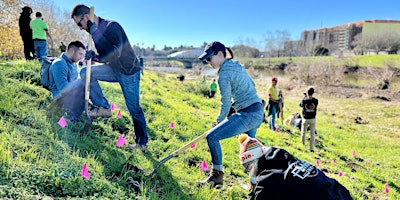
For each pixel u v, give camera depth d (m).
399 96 27.78
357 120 18.11
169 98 12.12
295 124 13.10
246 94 4.25
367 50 86.06
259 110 4.29
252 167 3.29
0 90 5.28
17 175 3.10
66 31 29.27
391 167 9.45
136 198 3.53
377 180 7.82
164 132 6.57
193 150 5.83
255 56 105.19
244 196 4.63
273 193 2.99
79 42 5.41
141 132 4.96
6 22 14.77
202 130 7.66
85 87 4.78
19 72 6.65
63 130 4.58
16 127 4.20
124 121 6.05
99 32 4.35
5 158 3.26
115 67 4.54
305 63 40.38
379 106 23.11
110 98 7.46
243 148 3.37
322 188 2.88
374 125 17.33
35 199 2.89
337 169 7.89
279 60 84.00
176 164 5.01
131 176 4.05
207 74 47.97
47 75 5.30
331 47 115.94
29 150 3.62
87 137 4.72
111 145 4.80
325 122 16.69
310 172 2.99
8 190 2.85
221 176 4.48
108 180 3.72
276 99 11.42
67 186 3.25
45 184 3.16
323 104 24.14
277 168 3.08
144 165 4.48
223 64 4.26
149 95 10.11
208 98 17.16
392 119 18.95
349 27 123.38
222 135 4.21
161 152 5.30
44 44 9.23
